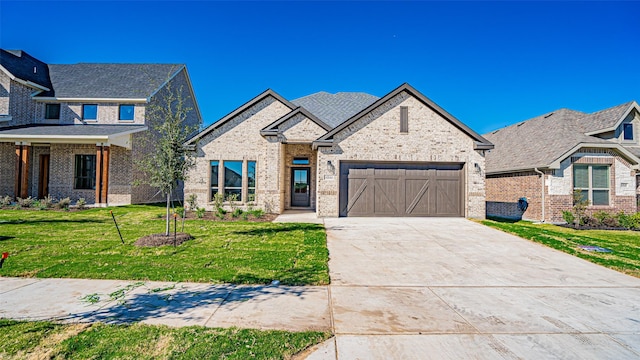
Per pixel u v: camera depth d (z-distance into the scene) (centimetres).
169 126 850
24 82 1834
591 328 417
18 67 1903
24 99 1867
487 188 1866
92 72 2131
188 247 791
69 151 1758
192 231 992
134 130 1720
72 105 1902
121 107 1905
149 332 374
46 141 1587
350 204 1368
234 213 1331
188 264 657
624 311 476
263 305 469
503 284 591
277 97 1603
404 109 1380
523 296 532
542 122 1834
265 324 406
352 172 1373
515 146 1800
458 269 679
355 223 1206
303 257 727
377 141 1370
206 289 530
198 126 907
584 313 466
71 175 1756
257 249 788
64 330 377
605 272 671
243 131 1592
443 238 970
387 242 912
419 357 339
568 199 1411
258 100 1603
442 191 1384
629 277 643
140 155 1811
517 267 699
